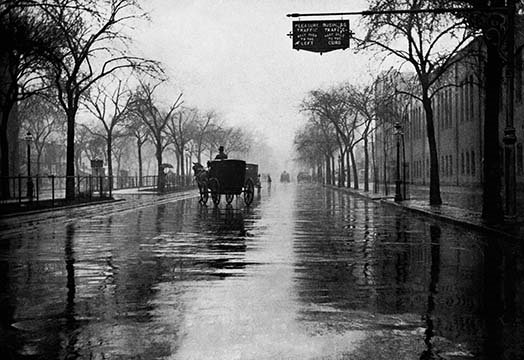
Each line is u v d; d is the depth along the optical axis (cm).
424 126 6794
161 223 2223
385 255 1329
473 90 4875
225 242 1584
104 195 4100
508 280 1014
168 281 1004
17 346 625
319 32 2098
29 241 1631
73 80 3647
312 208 3222
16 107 4894
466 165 5134
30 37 3180
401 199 3622
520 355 591
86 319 740
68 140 3622
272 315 759
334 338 651
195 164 3684
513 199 2041
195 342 637
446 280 1013
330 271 1107
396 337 654
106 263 1212
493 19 1927
